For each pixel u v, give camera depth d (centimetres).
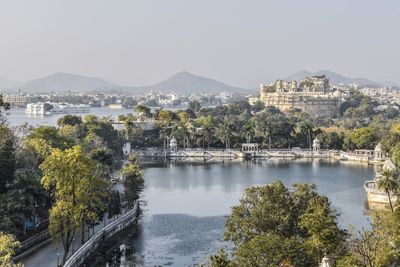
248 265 9325
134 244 15662
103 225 16275
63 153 12938
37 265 12556
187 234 16662
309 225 10150
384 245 9269
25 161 16988
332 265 9400
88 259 13875
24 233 14100
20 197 13500
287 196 12194
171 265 13750
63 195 12825
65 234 13925
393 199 19975
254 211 11688
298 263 9494
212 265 8438
